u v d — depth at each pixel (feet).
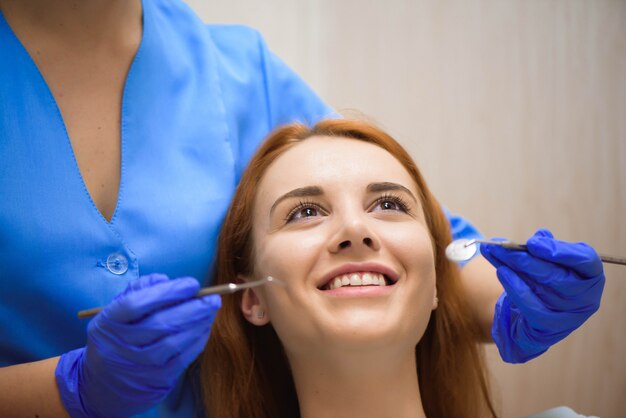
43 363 3.55
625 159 7.43
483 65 6.86
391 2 6.53
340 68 6.40
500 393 6.76
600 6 7.36
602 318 7.31
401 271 3.75
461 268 5.01
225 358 4.50
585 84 7.28
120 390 3.32
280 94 4.97
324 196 3.93
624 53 7.45
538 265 3.46
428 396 4.71
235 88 4.64
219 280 4.31
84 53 3.92
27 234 3.60
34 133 3.75
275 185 4.10
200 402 4.57
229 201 4.28
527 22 7.03
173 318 3.12
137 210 3.87
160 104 4.17
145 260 3.85
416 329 3.79
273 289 3.81
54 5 3.80
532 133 7.05
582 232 7.26
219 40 4.83
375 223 3.83
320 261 3.71
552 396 7.09
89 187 3.87
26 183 3.67
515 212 6.99
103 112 3.98
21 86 3.79
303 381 4.03
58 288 3.68
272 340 4.64
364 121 4.60
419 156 6.63
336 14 6.38
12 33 3.85
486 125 6.87
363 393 3.87
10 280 3.62
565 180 7.18
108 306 3.17
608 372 7.31
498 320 4.04
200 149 4.25
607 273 7.35
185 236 3.98
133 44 4.11
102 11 3.87
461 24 6.77
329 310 3.63
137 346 3.15
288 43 6.26
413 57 6.61
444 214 4.81
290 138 4.43
